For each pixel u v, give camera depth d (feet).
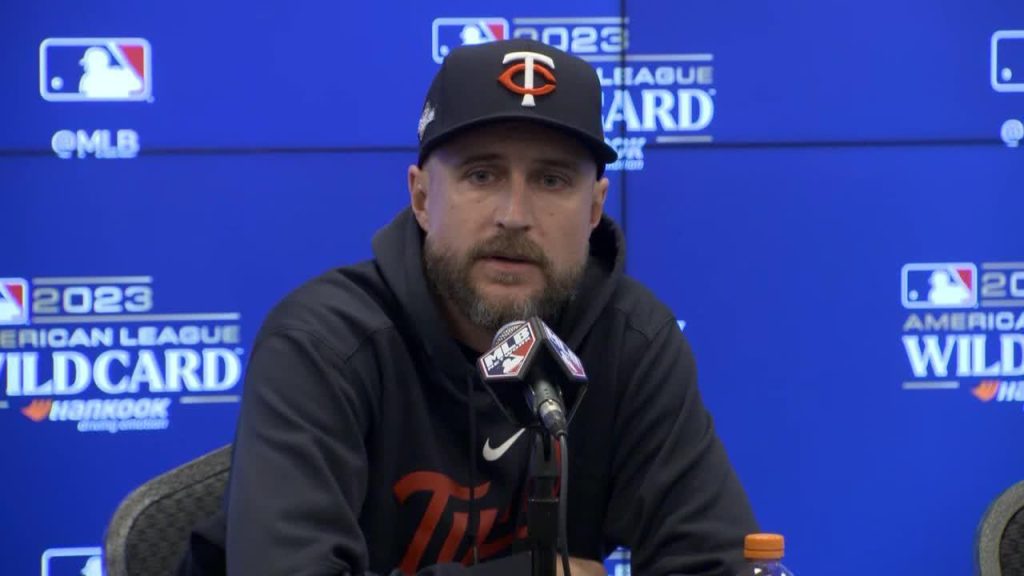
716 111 44.88
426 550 24.35
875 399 45.34
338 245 44.52
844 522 45.32
